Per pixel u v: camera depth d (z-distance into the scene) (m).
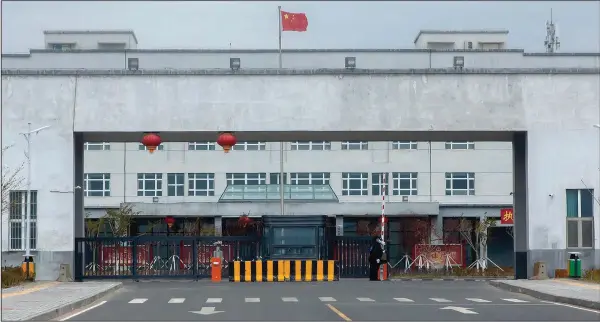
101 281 36.19
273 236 37.88
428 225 60.94
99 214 69.38
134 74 35.91
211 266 39.38
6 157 35.44
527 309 22.72
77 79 35.88
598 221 35.88
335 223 62.62
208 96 35.97
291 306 23.55
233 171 70.31
